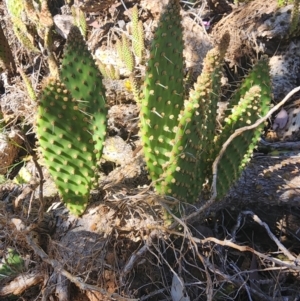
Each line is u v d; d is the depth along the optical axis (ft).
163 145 1.43
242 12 2.56
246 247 1.38
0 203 1.57
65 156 1.44
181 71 1.36
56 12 3.08
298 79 2.42
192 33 2.46
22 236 1.49
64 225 1.60
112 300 1.46
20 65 2.79
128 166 1.86
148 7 2.60
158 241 1.51
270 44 2.45
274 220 1.83
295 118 2.21
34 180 1.71
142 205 1.59
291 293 1.71
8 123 2.37
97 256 1.51
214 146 1.50
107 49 2.64
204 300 1.66
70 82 1.45
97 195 1.65
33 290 1.65
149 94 1.34
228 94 2.43
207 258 1.49
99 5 2.76
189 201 1.53
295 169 1.80
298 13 2.27
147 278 1.62
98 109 1.50
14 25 2.42
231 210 1.85
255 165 1.81
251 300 1.58
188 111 1.28
